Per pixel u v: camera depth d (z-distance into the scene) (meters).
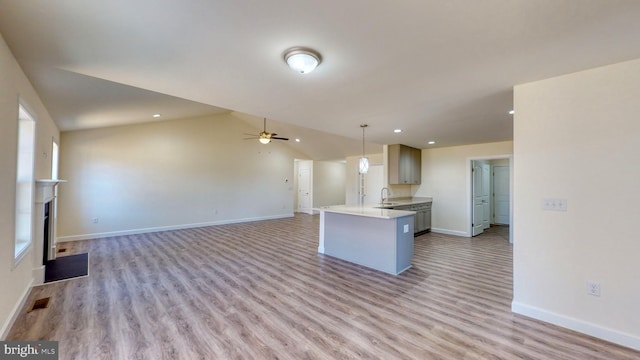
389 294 3.14
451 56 2.04
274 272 3.88
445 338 2.25
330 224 4.79
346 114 3.73
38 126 3.33
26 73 2.56
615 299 2.17
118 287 3.29
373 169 9.04
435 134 5.18
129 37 1.80
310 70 2.09
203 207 7.62
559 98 2.41
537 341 2.20
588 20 1.57
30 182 3.11
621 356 2.01
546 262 2.48
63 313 2.64
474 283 3.48
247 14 1.54
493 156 6.12
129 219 6.40
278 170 9.41
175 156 7.10
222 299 2.99
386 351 2.08
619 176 2.16
